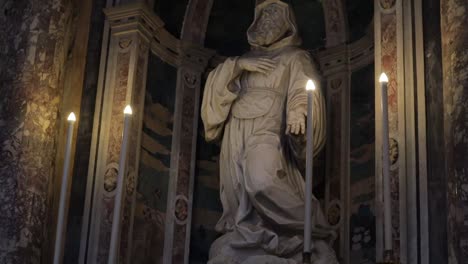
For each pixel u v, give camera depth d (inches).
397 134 297.3
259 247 297.7
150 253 350.6
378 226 289.7
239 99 334.3
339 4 379.2
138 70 361.1
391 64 309.0
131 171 346.3
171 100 378.6
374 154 340.5
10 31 336.2
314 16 389.1
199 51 389.1
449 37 272.2
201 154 379.9
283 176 308.2
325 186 355.6
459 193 253.8
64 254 335.6
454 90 263.7
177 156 371.2
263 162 308.3
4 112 321.7
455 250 252.1
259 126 323.6
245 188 308.5
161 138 369.4
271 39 344.5
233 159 324.2
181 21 391.9
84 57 366.3
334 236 311.0
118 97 355.3
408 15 310.8
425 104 295.0
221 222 321.1
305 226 213.8
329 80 371.9
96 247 332.5
